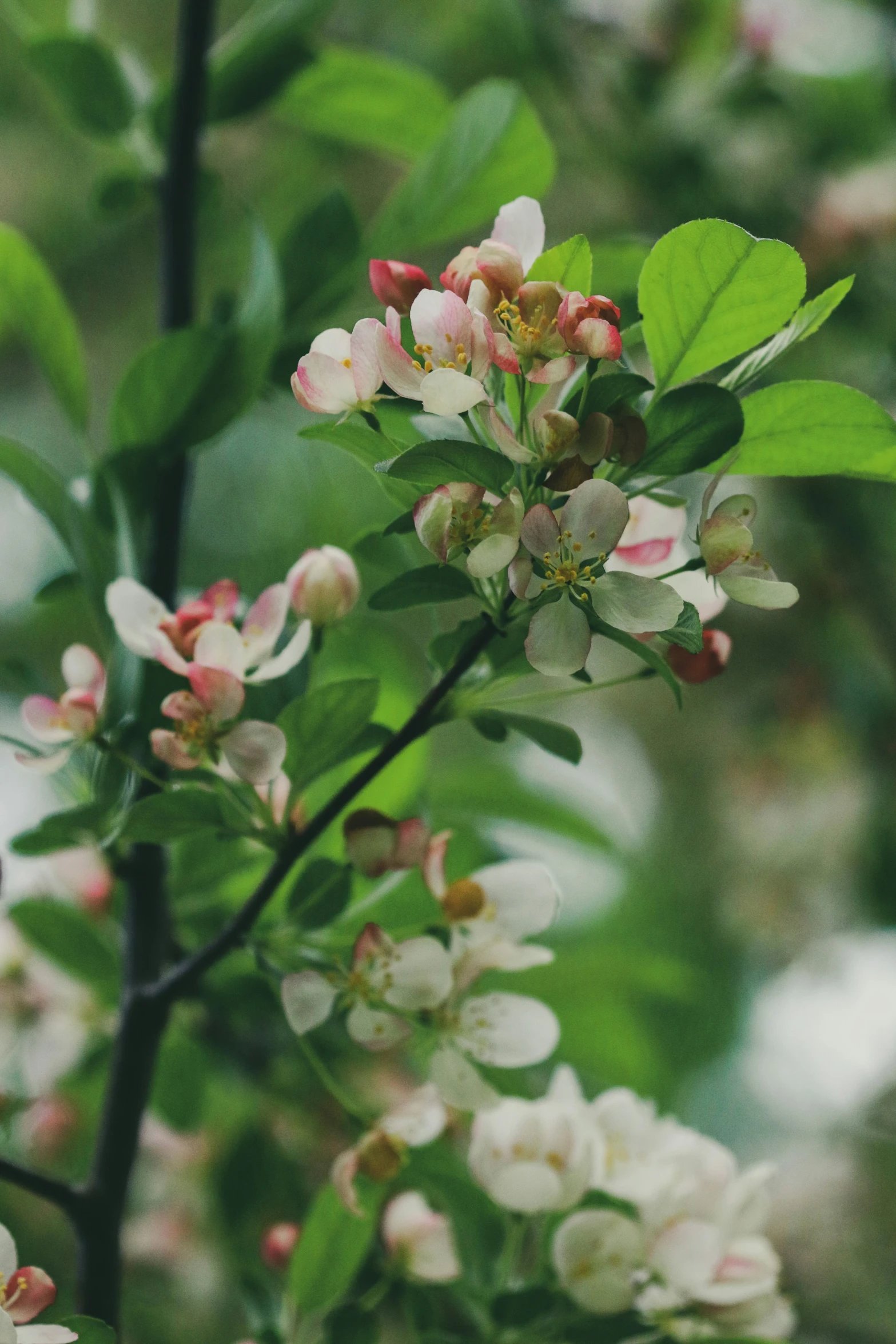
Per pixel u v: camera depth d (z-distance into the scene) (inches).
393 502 35.3
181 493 39.8
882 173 66.1
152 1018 37.1
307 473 80.9
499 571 33.9
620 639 33.8
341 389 34.4
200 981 37.3
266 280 39.4
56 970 42.4
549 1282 37.6
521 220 34.7
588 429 33.5
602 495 33.5
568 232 71.6
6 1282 34.7
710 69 68.2
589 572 33.6
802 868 74.7
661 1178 37.4
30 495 39.4
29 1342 34.1
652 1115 38.6
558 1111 37.3
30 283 40.4
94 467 39.4
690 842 84.6
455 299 33.5
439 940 36.3
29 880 42.3
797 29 68.1
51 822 36.2
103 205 42.2
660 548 35.4
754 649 77.7
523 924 36.5
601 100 68.7
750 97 67.7
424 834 35.9
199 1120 42.4
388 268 34.4
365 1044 35.9
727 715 83.9
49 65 42.2
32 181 88.6
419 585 34.2
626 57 68.1
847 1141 75.8
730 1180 38.0
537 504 33.5
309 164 74.3
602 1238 37.1
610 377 33.7
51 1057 42.3
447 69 74.6
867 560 69.5
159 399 39.4
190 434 39.4
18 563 87.8
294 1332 38.5
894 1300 69.1
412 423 35.0
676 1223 37.5
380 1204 38.6
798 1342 61.6
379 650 42.3
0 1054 42.2
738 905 77.2
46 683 39.7
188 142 41.5
